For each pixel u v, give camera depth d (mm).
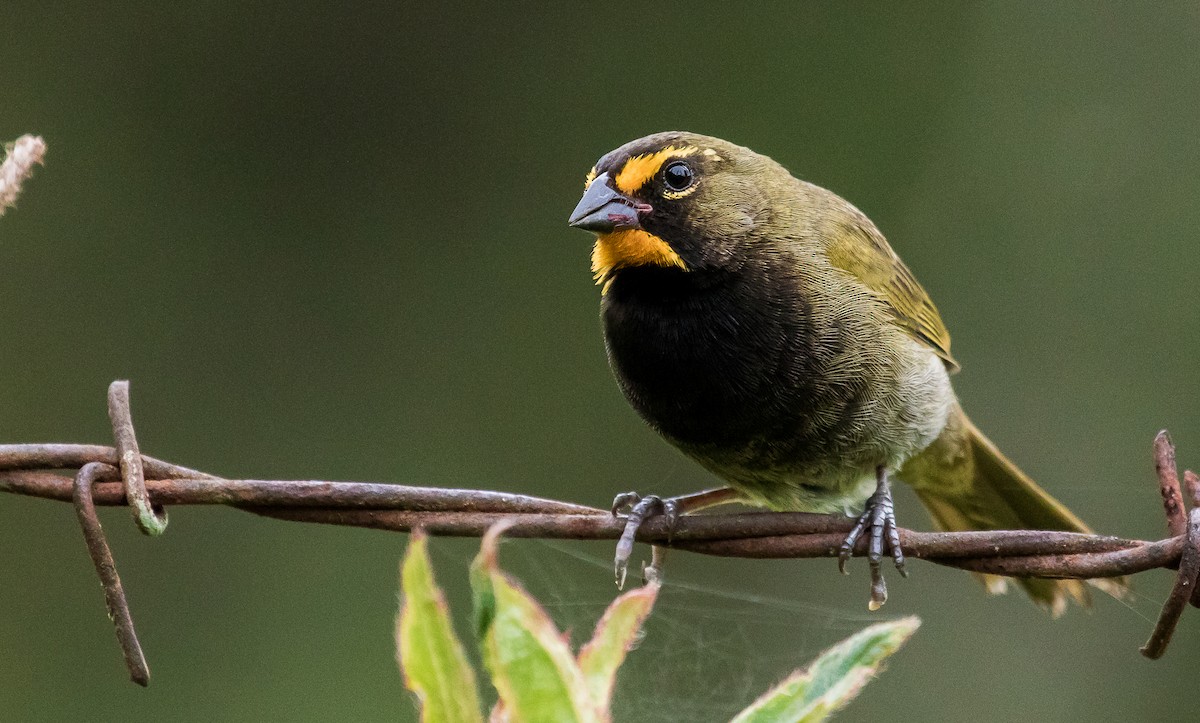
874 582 6551
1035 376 13086
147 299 12930
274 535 11750
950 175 13711
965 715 11430
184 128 13281
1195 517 4734
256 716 11328
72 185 12938
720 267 6770
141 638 11383
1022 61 13797
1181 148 13320
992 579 7750
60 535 11531
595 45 13898
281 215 13391
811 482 7008
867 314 6770
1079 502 12586
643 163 6855
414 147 13703
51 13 13141
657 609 11094
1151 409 12695
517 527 5148
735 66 13938
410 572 3094
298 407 13055
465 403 13188
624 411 12992
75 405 12547
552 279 13453
